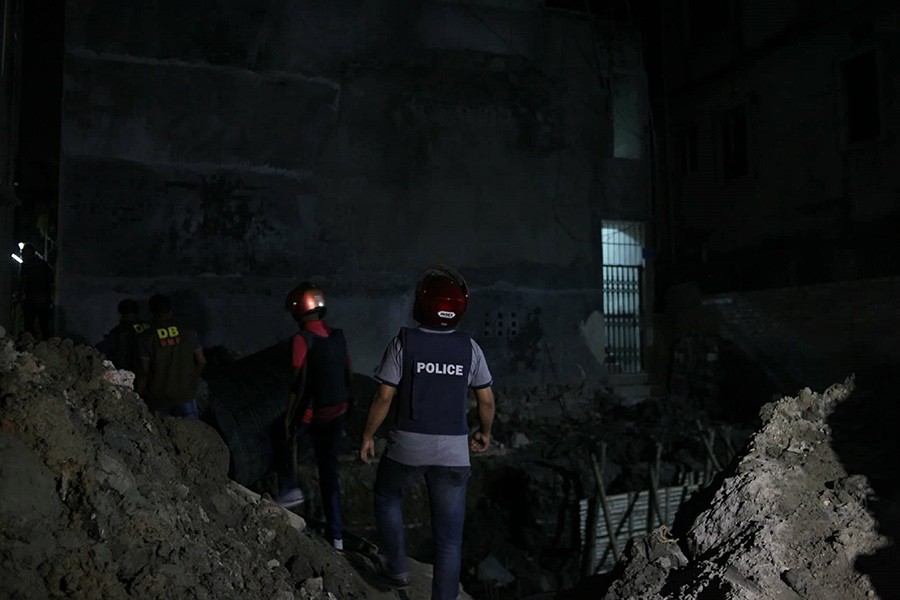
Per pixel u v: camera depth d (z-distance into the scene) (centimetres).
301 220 1217
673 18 1770
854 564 317
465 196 1338
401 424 405
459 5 1355
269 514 451
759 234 1517
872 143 1274
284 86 1216
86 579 262
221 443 451
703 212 1672
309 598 379
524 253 1380
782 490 355
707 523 362
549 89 1422
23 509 266
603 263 1490
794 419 402
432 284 416
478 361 416
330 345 539
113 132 1113
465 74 1352
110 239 1103
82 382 377
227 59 1181
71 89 1096
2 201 780
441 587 401
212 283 1153
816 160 1387
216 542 362
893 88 1244
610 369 1488
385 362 408
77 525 280
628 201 1489
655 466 985
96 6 1111
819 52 1381
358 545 571
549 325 1391
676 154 1762
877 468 362
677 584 341
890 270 1241
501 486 1023
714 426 1234
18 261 1227
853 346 1173
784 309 1297
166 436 428
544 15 1428
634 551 378
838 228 1341
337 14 1259
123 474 309
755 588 309
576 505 959
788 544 328
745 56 1553
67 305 1076
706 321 1472
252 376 731
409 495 928
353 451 954
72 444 297
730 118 1617
